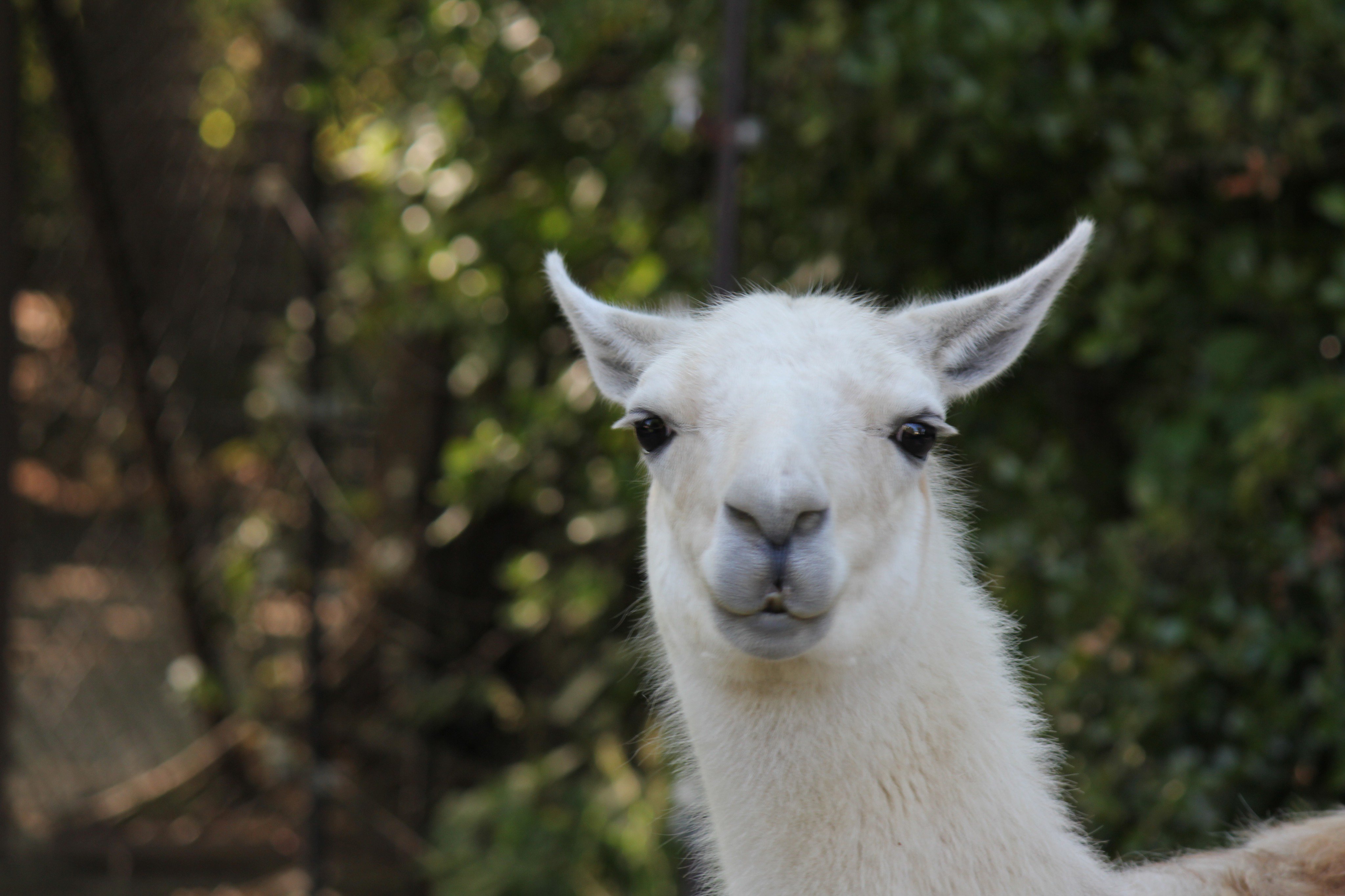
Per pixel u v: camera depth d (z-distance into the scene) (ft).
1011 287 15.67
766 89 29.68
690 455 13.83
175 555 37.78
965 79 26.45
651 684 17.79
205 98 38.45
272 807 39.58
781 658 13.14
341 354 37.91
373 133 33.88
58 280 37.96
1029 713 15.19
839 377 13.75
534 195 33.55
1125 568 24.89
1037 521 26.53
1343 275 24.36
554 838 31.40
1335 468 24.29
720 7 29.76
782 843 14.03
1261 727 23.52
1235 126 26.68
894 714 13.80
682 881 20.39
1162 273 27.91
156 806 39.27
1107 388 30.37
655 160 32.32
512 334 33.86
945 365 15.66
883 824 13.71
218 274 38.96
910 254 30.68
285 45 35.29
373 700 38.50
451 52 32.91
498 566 38.47
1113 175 26.89
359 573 38.24
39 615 38.68
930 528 14.88
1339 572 23.71
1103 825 24.17
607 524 31.60
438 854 32.86
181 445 38.29
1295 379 26.71
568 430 32.55
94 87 35.99
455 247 33.14
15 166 33.35
